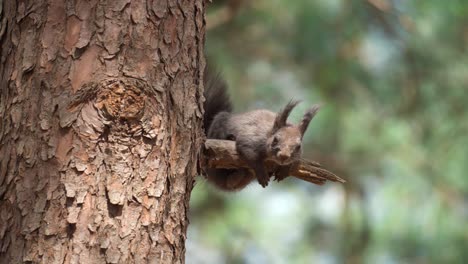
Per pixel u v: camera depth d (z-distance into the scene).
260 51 15.00
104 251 6.23
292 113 11.07
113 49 6.50
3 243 6.30
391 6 14.57
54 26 6.52
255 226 17.39
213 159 8.24
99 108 6.37
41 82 6.44
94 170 6.30
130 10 6.62
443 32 14.53
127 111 6.41
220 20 14.91
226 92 10.53
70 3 6.54
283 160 8.64
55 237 6.21
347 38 14.47
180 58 6.86
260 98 14.76
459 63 14.77
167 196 6.57
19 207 6.29
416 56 14.73
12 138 6.44
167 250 6.50
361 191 16.14
